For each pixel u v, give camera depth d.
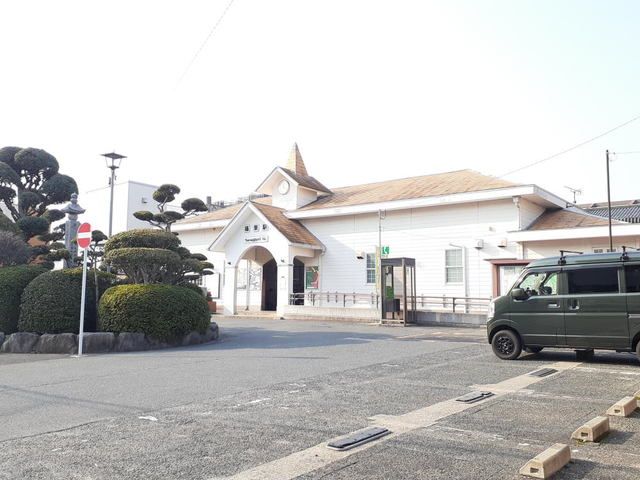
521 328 10.45
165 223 22.77
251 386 7.94
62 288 13.34
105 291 13.87
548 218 21.75
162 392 7.55
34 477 4.24
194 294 14.52
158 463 4.55
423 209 23.31
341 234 25.84
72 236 18.23
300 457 4.67
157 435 5.39
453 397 7.09
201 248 32.19
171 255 14.62
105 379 8.67
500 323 10.70
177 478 4.21
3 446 5.07
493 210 21.38
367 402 6.81
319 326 19.94
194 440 5.20
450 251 22.41
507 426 5.64
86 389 7.83
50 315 12.92
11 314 13.48
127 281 15.96
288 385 8.00
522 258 20.50
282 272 24.94
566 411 6.27
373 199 25.20
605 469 4.36
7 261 15.48
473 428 5.56
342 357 11.05
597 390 7.49
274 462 4.55
